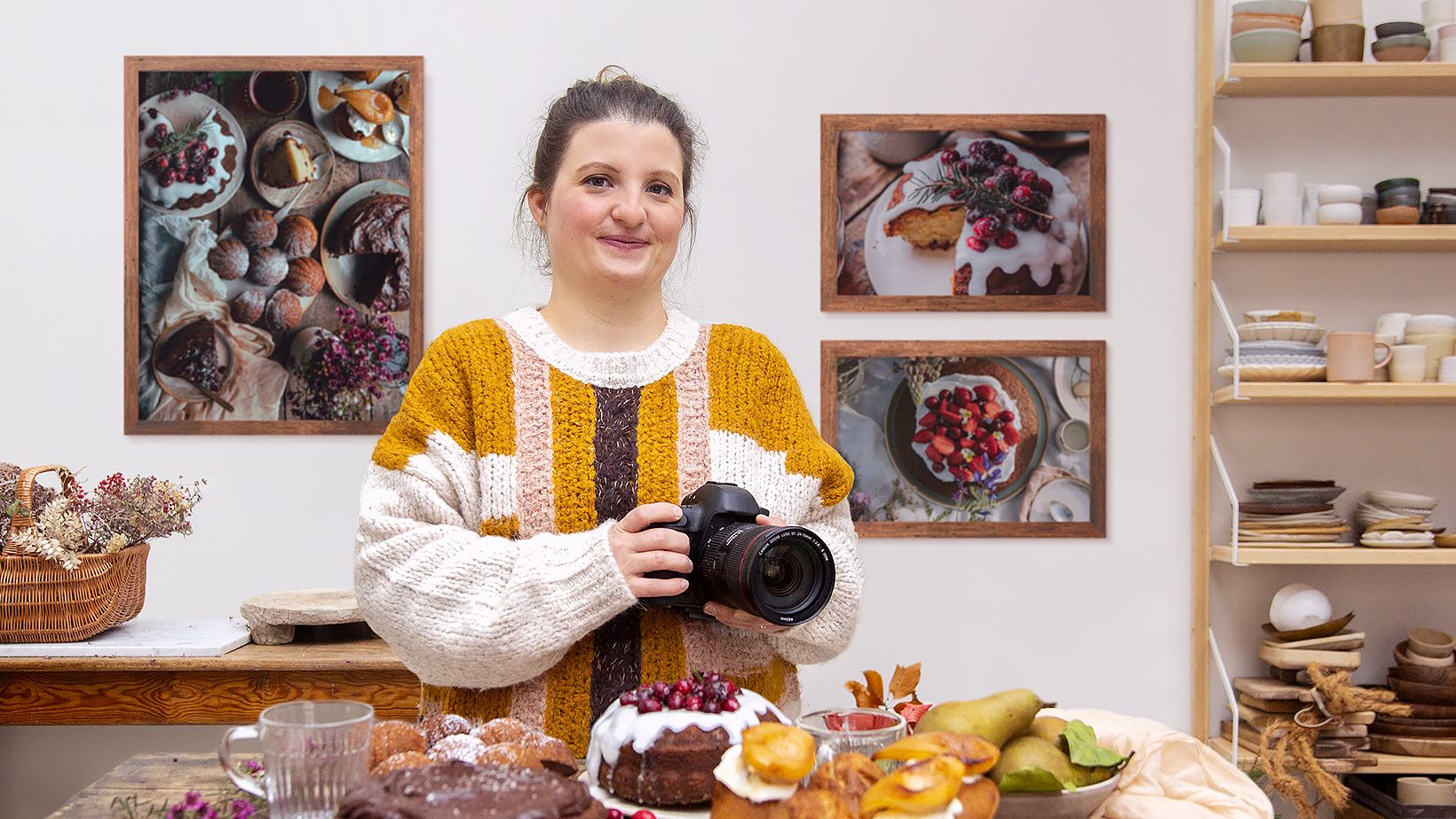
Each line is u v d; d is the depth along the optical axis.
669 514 0.99
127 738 2.32
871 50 2.40
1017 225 2.38
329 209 2.36
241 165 2.35
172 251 2.35
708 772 0.81
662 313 1.20
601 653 1.07
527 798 0.70
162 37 2.36
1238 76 2.23
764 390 1.19
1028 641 2.39
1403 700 2.19
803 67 2.39
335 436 2.36
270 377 2.35
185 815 0.80
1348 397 2.17
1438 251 2.38
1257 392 2.17
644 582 0.98
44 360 2.36
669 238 1.12
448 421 1.11
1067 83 2.40
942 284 2.39
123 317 2.35
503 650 1.00
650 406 1.13
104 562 1.90
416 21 2.38
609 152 1.09
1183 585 2.40
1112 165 2.40
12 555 1.83
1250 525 2.27
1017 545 2.40
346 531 2.36
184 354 2.35
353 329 2.36
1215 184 2.39
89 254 2.36
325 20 2.37
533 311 1.18
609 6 2.39
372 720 0.79
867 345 2.38
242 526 2.36
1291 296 2.40
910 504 2.39
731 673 1.10
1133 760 0.85
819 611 0.97
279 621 1.92
